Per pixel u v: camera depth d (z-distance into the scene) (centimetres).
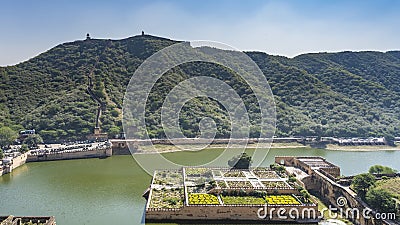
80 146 16675
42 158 15438
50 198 10175
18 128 17625
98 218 8619
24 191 10912
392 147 19162
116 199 10019
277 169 11612
